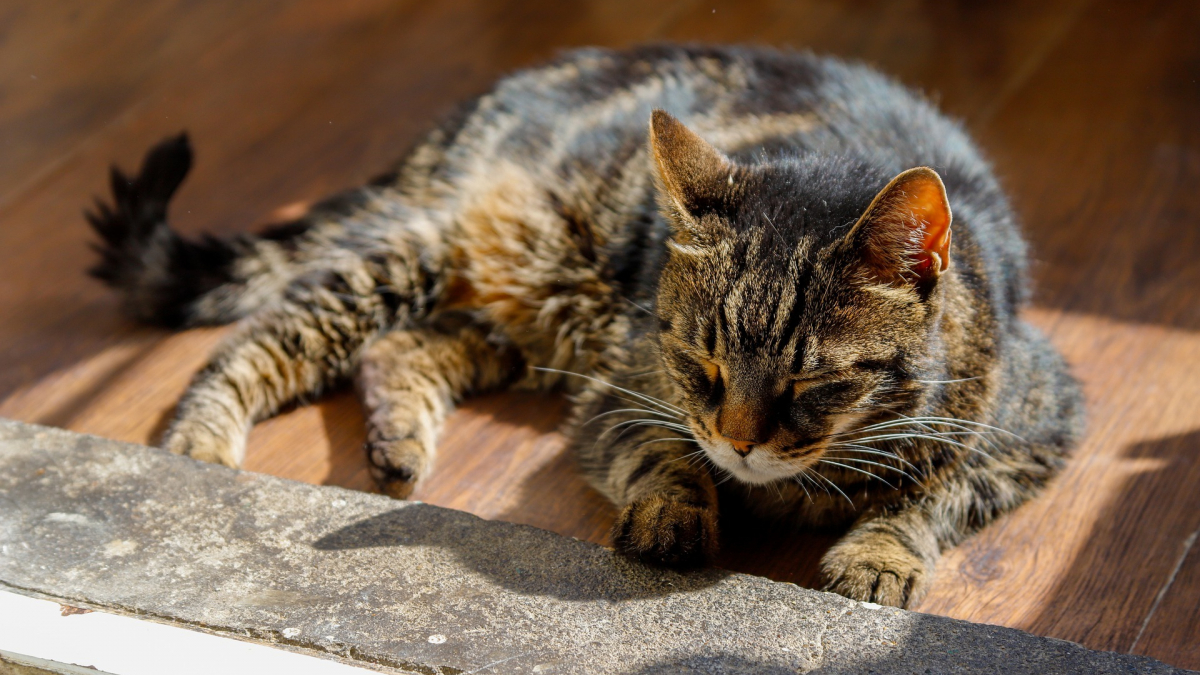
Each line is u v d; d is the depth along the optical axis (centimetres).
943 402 111
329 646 103
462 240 125
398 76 155
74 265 134
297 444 121
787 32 159
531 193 124
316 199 139
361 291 123
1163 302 128
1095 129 142
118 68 159
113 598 105
